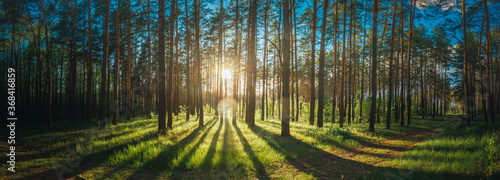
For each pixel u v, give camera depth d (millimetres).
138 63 34562
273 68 33719
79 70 33469
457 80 34469
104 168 6254
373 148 9242
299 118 29234
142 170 6074
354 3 20438
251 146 9109
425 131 15242
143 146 8148
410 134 13891
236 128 16859
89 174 5746
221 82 25625
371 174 5355
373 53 14859
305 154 7953
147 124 18844
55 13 18953
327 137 11102
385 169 5633
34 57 27266
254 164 6602
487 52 17359
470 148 7703
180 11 26453
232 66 32406
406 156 7012
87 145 9164
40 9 17719
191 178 5500
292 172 6055
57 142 10461
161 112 12391
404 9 20234
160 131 12234
